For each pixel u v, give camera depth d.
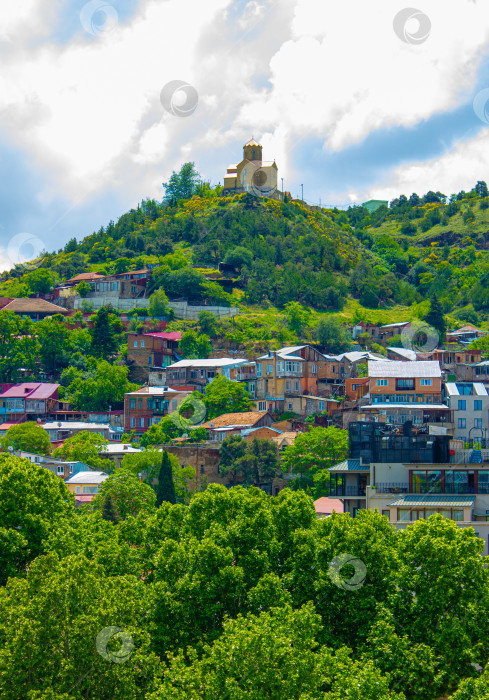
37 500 81.19
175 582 70.31
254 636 57.75
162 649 67.00
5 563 75.88
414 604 67.31
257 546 74.12
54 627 61.03
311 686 57.47
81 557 66.81
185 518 79.31
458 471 96.19
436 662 63.09
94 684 60.38
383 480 98.25
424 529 70.06
